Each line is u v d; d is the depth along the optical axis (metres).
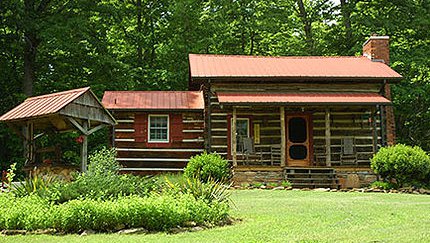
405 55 33.12
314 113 25.53
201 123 25.41
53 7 31.45
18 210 10.71
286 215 12.44
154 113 25.30
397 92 32.53
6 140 30.97
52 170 17.36
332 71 25.47
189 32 35.78
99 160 16.89
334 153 25.28
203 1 37.22
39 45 30.80
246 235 9.57
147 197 12.04
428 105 34.72
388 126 25.89
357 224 10.85
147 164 24.98
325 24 41.22
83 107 17.61
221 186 13.34
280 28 37.47
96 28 31.52
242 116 25.22
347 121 25.41
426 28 34.19
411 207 13.92
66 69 32.25
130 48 38.12
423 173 20.67
